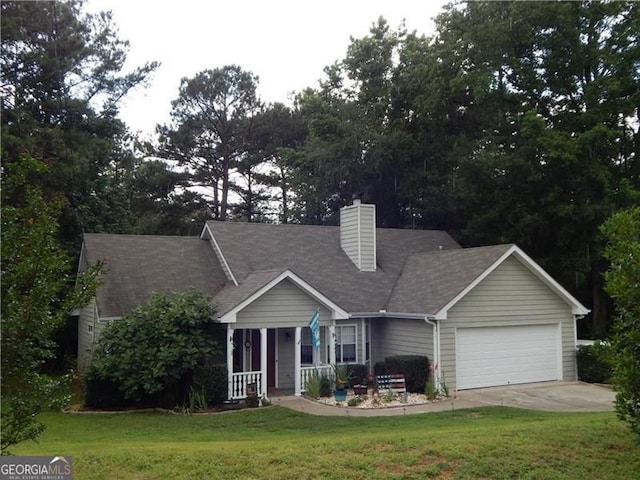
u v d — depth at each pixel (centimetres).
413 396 1908
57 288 774
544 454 998
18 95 2806
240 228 2516
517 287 2166
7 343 739
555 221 2823
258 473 880
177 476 865
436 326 2012
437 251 2567
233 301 1916
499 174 2934
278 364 2145
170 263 2311
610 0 2870
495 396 1914
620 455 1012
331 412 1670
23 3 2717
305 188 3984
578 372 2238
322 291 2233
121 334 1805
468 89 3133
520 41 2969
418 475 898
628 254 980
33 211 788
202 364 1847
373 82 3728
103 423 1558
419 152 3438
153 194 4831
